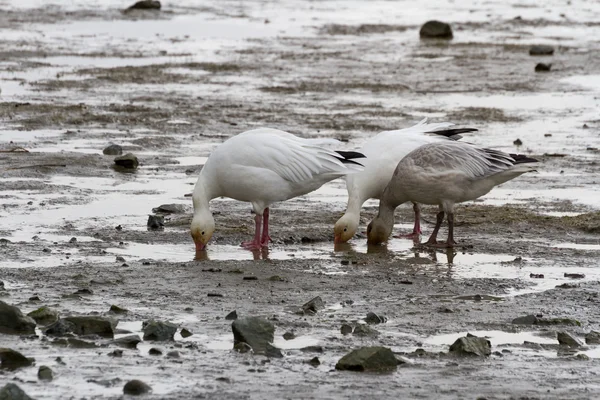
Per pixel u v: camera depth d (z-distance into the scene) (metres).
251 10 53.44
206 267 13.66
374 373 9.59
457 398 8.96
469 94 30.91
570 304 12.11
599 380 9.54
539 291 12.73
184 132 24.64
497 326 11.23
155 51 39.22
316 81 32.97
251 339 10.31
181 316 11.32
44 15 48.62
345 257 14.61
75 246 14.65
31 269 13.21
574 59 38.34
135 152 22.25
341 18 51.41
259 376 9.42
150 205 17.53
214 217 16.89
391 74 34.59
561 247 15.18
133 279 12.88
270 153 14.86
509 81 33.31
